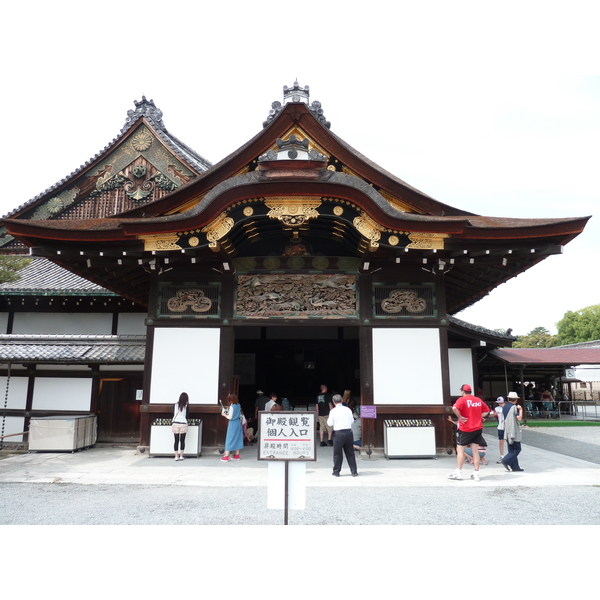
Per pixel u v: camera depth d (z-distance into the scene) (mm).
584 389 46844
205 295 12094
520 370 27188
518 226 10844
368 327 11812
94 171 20859
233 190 10500
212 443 11414
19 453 13117
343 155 12141
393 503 7277
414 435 11008
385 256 11797
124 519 6508
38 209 20656
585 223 10789
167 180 20453
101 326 16625
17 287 16281
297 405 19453
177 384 11609
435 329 11797
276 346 19891
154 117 21141
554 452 13625
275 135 11977
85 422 12977
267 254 12531
